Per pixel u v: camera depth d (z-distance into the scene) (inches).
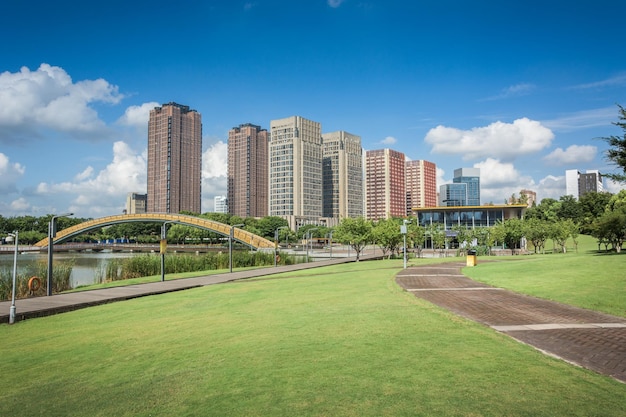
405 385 310.2
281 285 1093.1
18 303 915.4
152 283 1339.8
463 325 491.8
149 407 305.6
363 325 514.9
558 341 417.1
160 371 387.9
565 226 2731.3
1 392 369.7
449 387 303.0
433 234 3080.7
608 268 928.9
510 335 443.8
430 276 1090.7
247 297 878.4
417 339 434.9
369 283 996.6
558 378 313.0
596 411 258.8
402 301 686.5
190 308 782.5
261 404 292.4
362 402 285.1
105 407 313.4
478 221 3791.8
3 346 569.9
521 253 3034.0
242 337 493.4
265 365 376.8
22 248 5487.2
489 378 316.5
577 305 612.1
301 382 328.5
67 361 456.4
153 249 5979.3
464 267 1338.6
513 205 3668.8
